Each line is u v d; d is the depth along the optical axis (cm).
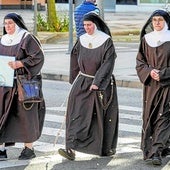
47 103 1359
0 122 813
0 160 846
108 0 5312
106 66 820
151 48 819
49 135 1030
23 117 816
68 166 821
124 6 5291
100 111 829
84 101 833
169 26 820
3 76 813
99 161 847
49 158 857
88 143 836
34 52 817
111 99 841
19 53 814
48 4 3225
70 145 831
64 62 1969
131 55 2200
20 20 827
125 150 912
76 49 851
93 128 836
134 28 3434
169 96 818
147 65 830
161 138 818
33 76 820
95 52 830
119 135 1042
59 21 3244
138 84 1608
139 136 1036
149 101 827
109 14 4866
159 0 5175
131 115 1245
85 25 832
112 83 845
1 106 819
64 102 1362
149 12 5203
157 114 826
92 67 830
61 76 1720
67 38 2956
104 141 848
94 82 816
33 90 809
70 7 2169
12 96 814
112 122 848
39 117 847
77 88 838
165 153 855
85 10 1238
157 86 819
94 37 833
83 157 867
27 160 842
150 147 828
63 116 1209
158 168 813
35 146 942
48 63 1941
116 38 2895
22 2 5541
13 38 822
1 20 3953
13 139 821
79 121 833
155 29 820
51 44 2644
